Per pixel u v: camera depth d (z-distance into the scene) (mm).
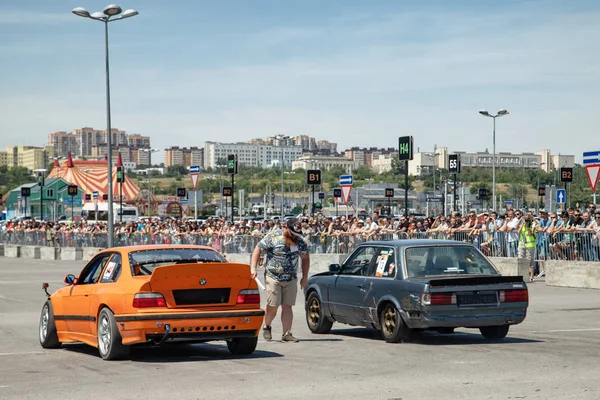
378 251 15164
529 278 28062
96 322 12992
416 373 10930
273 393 9602
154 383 10453
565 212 29031
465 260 14609
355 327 17812
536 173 188000
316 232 36656
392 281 14344
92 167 134625
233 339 13141
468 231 30125
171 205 120000
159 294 12227
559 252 27188
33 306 23562
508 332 15961
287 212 146625
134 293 12180
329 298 16078
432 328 14094
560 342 14250
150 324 12062
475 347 13625
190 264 12367
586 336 15227
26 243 61781
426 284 13664
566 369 11055
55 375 11266
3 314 21406
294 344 14555
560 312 19734
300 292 27625
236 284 12750
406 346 13930
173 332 12164
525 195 164125
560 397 9055
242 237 40156
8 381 10766
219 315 12406
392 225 36094
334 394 9461
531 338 14938
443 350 13281
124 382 10578
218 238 42531
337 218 37219
